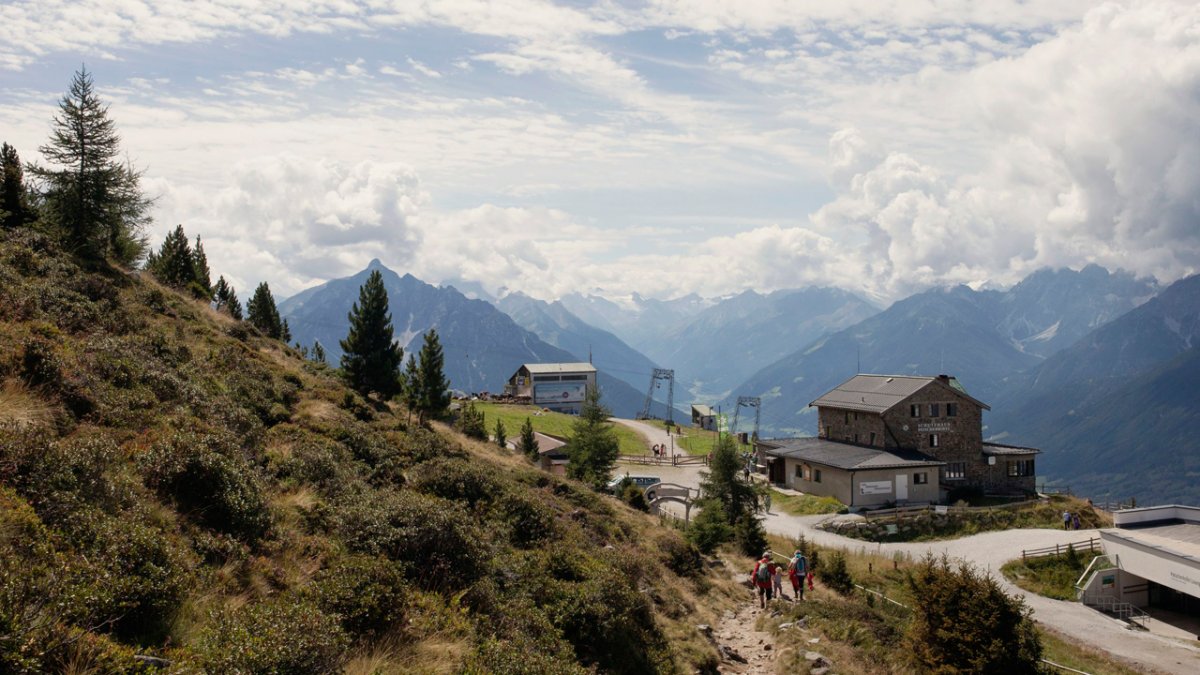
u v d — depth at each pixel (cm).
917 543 5934
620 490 6106
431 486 2736
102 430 1670
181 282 5912
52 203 4312
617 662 1875
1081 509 6850
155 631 1040
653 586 2739
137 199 4597
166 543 1212
